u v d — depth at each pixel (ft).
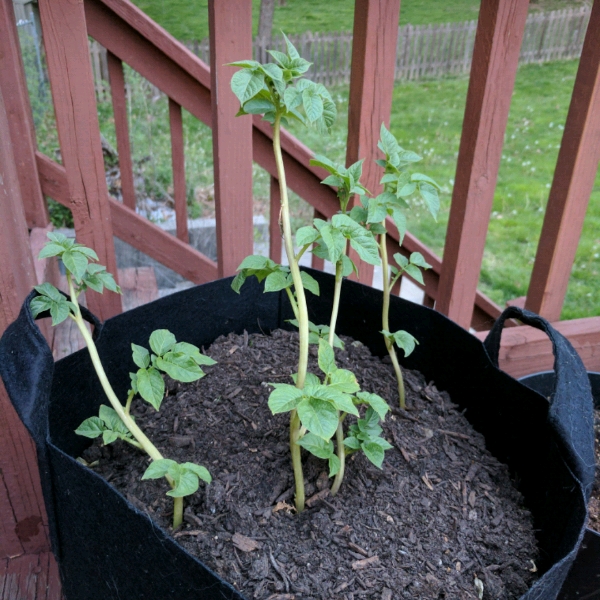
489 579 2.77
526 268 11.71
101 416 2.99
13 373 2.50
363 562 2.76
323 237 2.50
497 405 3.58
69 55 4.18
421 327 4.09
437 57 17.02
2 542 4.38
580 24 16.98
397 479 3.26
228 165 4.67
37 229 6.68
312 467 3.22
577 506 2.59
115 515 2.32
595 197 13.25
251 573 2.65
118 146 7.03
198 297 4.03
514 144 15.07
